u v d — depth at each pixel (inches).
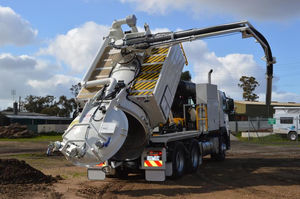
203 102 537.6
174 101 494.0
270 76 483.8
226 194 309.9
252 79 2839.6
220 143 602.2
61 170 475.2
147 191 327.0
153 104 362.0
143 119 358.6
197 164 468.1
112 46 384.8
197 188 342.0
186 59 464.4
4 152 792.3
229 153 778.8
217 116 587.2
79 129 319.9
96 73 402.6
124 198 295.3
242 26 351.3
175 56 422.3
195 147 470.6
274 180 391.2
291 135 1234.6
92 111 331.6
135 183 374.0
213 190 330.3
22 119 2082.9
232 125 1644.9
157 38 368.5
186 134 431.2
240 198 291.7
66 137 325.1
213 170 485.1
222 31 351.9
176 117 513.3
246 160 623.5
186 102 534.6
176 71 427.5
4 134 1510.8
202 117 519.2
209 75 577.3
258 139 1256.8
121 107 339.3
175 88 424.5
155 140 367.9
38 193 298.4
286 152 784.9
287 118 1254.9
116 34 415.2
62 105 3287.4
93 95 374.0
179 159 406.0
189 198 294.0
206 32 355.3
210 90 557.0
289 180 390.6
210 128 545.0
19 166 368.5
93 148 307.9
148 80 369.4
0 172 344.8
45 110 3196.4
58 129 2046.0
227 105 663.8
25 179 347.6
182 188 342.3
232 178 408.8
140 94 356.5
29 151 821.9
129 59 387.2
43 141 1290.6
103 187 347.6
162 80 378.0
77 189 329.4
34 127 1905.8
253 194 308.7
